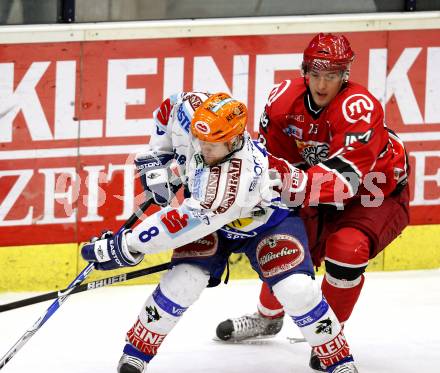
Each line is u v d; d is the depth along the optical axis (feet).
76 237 48.55
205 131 32.76
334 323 35.86
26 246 48.01
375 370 39.65
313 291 35.19
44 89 46.98
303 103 37.76
